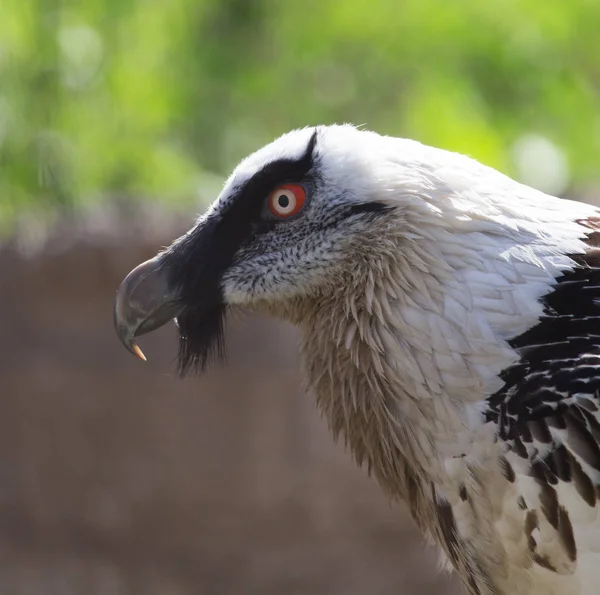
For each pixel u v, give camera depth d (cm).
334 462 1140
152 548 1170
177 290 653
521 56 1252
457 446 572
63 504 1178
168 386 1148
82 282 1141
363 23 1277
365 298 608
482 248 584
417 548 1156
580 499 537
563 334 568
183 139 1265
